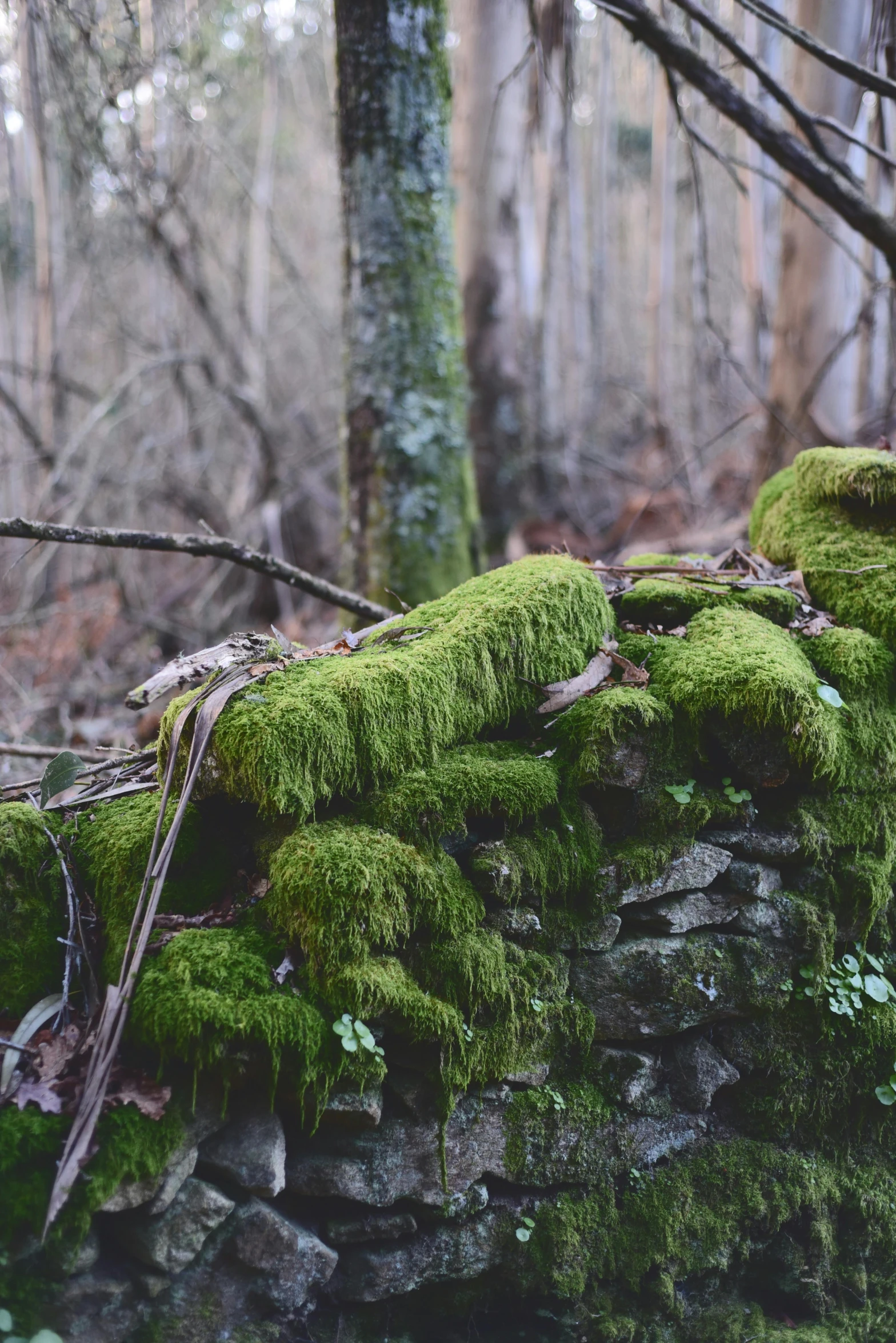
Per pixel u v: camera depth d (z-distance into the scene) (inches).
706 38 266.1
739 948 95.3
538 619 97.0
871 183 218.5
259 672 87.4
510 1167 86.2
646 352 453.1
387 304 154.8
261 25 308.0
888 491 110.3
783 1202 95.4
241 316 318.7
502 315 281.9
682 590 108.4
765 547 123.9
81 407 344.8
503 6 267.9
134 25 164.4
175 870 85.4
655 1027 92.3
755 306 271.4
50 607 239.3
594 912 91.1
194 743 82.6
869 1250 99.8
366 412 158.6
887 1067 99.5
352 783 84.7
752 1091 96.7
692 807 93.8
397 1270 81.9
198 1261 75.3
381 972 78.3
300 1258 77.9
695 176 167.2
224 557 124.3
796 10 181.5
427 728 88.7
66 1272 69.1
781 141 143.5
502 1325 88.7
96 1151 69.7
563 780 93.0
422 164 151.6
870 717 102.4
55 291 279.1
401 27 144.7
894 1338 98.0
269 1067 74.4
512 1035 85.0
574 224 354.0
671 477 257.0
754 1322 95.2
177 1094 73.8
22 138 278.4
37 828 87.1
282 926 79.4
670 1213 91.5
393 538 159.8
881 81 129.3
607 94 334.6
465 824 87.2
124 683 223.0
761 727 93.0
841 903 100.2
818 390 200.8
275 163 415.8
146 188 226.8
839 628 106.7
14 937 81.6
